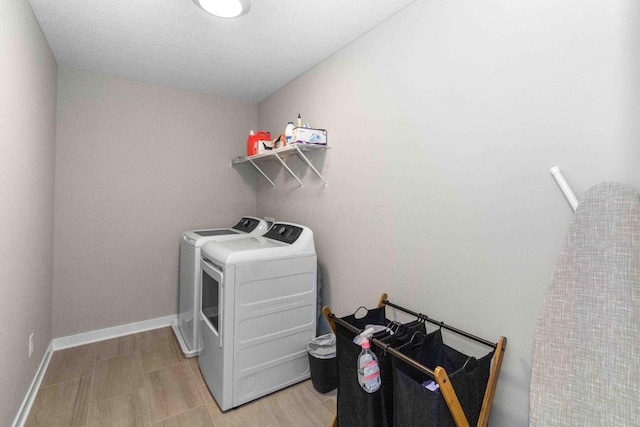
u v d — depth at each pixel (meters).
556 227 1.07
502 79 1.21
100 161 2.52
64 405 1.73
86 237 2.48
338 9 1.63
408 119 1.59
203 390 1.90
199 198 2.99
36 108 1.77
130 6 1.62
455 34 1.37
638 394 0.81
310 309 2.02
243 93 2.97
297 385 1.96
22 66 1.51
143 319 2.75
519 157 1.16
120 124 2.59
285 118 2.75
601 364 0.88
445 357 1.34
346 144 2.02
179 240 2.89
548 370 0.98
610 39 0.94
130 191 2.65
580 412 0.90
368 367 1.19
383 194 1.75
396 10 1.64
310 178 2.39
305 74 2.45
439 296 1.46
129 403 1.76
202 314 2.08
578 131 1.01
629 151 0.91
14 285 1.45
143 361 2.22
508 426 1.20
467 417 1.07
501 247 1.22
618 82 0.92
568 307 0.97
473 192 1.31
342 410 1.37
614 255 0.89
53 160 2.24
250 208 3.29
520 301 1.16
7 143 1.34
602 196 0.93
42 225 1.97
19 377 1.56
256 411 1.71
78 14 1.69
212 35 1.91
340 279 2.09
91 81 2.46
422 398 1.02
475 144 1.30
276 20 1.73
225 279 1.67
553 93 1.07
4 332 1.35
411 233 1.59
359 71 1.91
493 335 1.25
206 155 3.01
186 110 2.89
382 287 1.77
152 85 2.72
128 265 2.67
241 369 1.74
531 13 1.12
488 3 1.25
